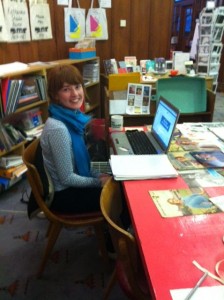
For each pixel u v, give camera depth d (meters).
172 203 1.09
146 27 4.14
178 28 7.20
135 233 0.93
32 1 2.95
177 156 1.52
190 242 0.88
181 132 1.88
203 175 1.31
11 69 2.42
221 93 6.19
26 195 2.47
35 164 1.47
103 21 3.85
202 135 1.83
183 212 1.03
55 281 1.62
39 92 2.70
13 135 2.47
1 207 2.31
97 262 1.75
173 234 0.91
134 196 1.14
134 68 3.71
